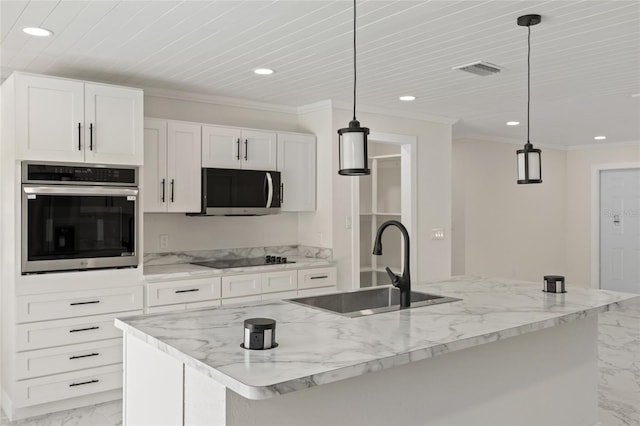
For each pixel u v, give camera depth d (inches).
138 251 150.9
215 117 188.7
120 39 123.9
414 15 108.8
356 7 104.8
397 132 214.4
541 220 325.4
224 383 60.0
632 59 140.7
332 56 138.3
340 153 92.1
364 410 79.8
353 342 74.5
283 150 191.5
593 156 328.5
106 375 144.3
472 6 104.4
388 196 259.9
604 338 211.2
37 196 132.8
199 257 185.5
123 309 147.3
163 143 161.9
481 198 291.7
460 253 286.8
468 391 95.7
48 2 101.8
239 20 111.7
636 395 146.9
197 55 137.2
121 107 147.0
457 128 263.9
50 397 135.6
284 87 172.9
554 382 114.5
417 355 70.9
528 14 108.7
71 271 139.4
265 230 202.5
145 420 85.0
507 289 121.6
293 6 103.9
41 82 134.0
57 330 136.7
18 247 131.1
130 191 148.3
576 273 338.6
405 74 155.9
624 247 317.4
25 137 131.6
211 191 169.8
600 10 106.3
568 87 172.4
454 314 94.0
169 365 77.2
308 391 73.0
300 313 94.0
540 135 288.0
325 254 196.9
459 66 147.6
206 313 93.5
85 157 140.7
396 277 101.7
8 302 139.0
